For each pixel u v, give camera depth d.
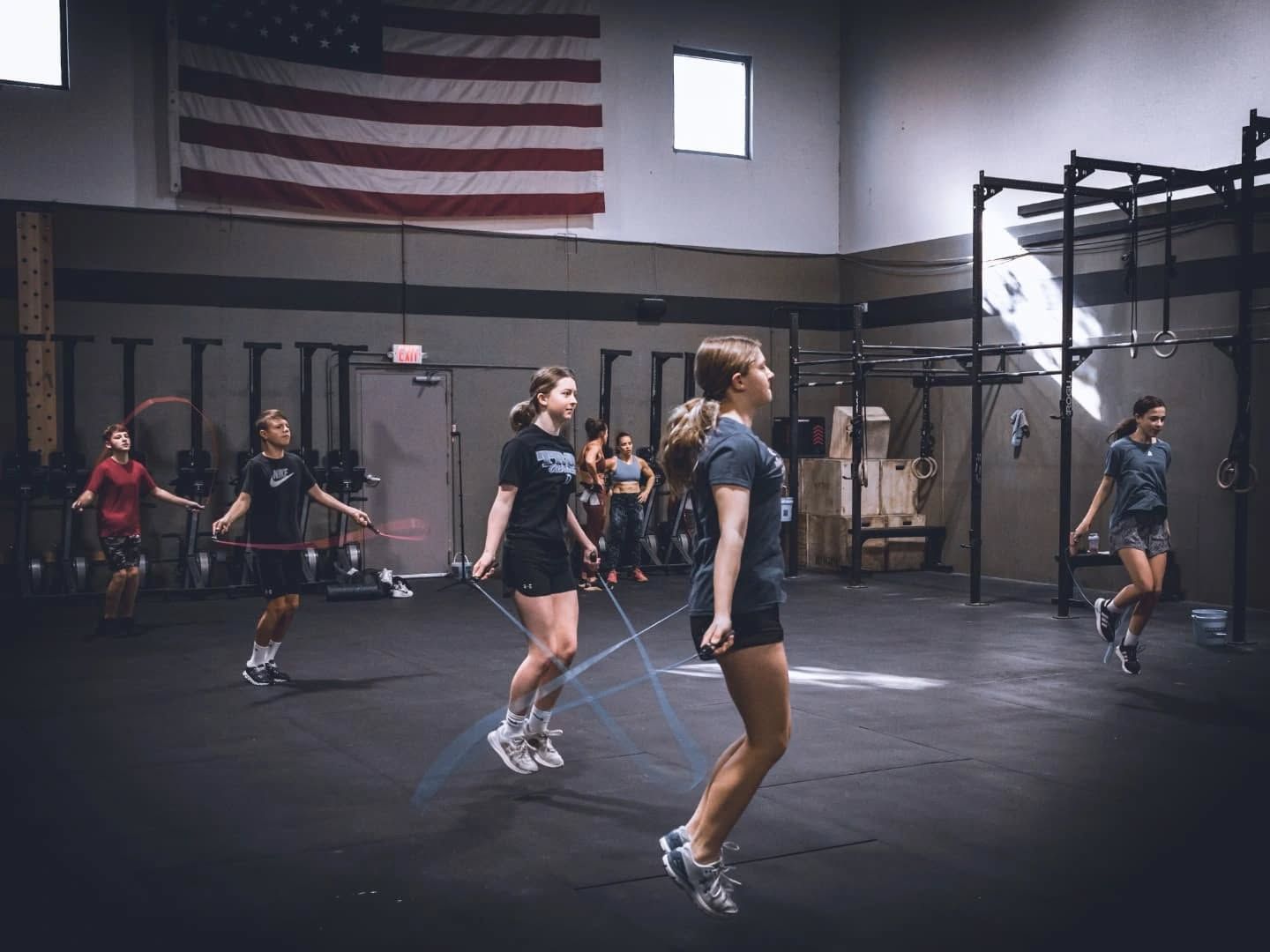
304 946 3.07
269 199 11.05
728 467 3.04
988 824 4.07
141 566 10.34
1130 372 10.35
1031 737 5.37
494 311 12.14
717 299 13.20
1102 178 10.70
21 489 9.81
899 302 13.04
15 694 6.41
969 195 12.09
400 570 11.81
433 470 11.95
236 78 10.84
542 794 4.49
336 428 11.55
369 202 11.46
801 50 13.62
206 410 10.99
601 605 10.09
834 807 4.29
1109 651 7.70
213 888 3.49
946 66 12.30
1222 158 9.70
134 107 10.61
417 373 11.85
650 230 12.83
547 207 12.12
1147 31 10.27
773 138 13.48
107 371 10.56
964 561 12.23
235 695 6.39
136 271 10.65
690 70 13.12
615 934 3.14
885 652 7.66
